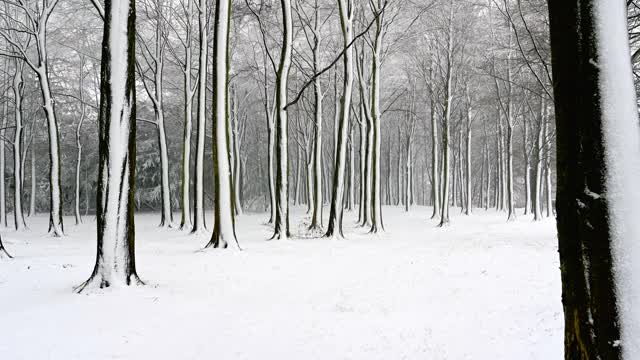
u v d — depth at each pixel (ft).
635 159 7.91
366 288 28.58
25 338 17.65
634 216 7.74
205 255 44.60
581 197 8.13
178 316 21.30
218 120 48.32
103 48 27.68
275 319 21.07
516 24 75.31
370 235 71.10
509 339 18.15
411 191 170.50
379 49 75.82
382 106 139.64
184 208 83.97
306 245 55.52
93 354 16.03
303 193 202.69
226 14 48.62
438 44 101.35
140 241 61.57
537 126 102.99
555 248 50.24
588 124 8.11
